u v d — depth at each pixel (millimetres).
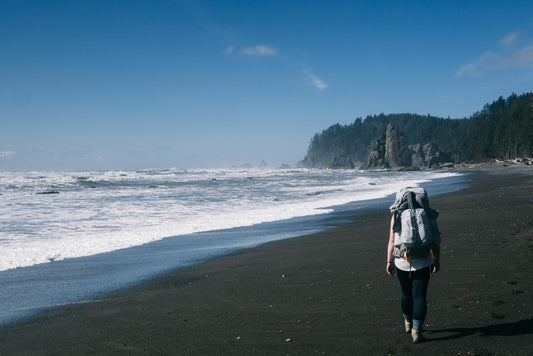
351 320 4148
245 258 8258
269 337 3859
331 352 3432
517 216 10844
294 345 3629
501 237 8000
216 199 25781
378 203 20531
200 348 3705
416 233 3568
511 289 4691
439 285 5078
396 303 4598
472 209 13742
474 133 168375
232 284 6125
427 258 3582
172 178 63562
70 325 4574
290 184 45625
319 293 5250
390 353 3332
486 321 3824
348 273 6262
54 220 15766
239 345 3715
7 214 17500
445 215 12703
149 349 3756
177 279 6684
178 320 4551
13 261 8531
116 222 15281
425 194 3797
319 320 4219
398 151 170875
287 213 17594
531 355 3084
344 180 54250
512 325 3668
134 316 4797
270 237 11164
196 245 10258
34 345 4012
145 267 7777
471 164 140375
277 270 6895
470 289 4816
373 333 3773
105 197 26984
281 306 4820
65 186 39344
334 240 9883
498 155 130750
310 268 6852
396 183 41719
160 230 13164
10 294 6000
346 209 18172
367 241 9320
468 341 3434
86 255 9188
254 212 18406
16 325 4629
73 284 6555
